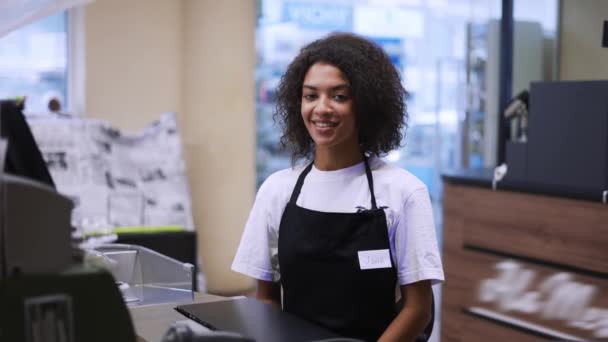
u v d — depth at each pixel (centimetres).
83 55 541
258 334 152
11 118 126
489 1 483
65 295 110
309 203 187
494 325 361
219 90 557
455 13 659
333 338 150
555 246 330
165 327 165
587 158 321
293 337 150
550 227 332
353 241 177
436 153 688
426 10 709
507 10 438
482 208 368
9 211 107
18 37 529
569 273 324
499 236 359
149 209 522
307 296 182
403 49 727
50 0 199
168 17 564
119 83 554
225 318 165
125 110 557
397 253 179
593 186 318
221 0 552
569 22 394
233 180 568
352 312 177
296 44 695
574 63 391
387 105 183
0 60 525
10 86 530
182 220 529
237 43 558
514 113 375
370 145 188
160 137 542
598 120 316
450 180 385
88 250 192
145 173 529
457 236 384
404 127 193
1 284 106
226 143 563
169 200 529
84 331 112
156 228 463
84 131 516
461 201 380
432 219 180
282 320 163
